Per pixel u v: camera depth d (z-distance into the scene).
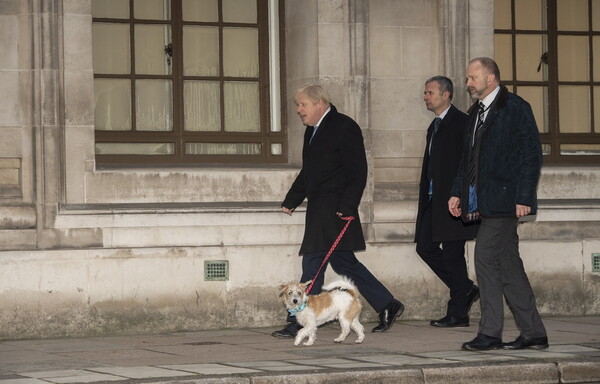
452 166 12.75
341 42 13.64
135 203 12.88
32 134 12.52
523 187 10.56
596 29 15.31
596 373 10.00
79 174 12.64
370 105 13.77
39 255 12.31
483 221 10.78
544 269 14.10
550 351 10.62
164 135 13.59
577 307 14.23
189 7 13.78
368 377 9.41
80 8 12.62
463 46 14.08
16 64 12.52
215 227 13.03
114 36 13.47
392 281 13.66
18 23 12.54
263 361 10.12
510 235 10.76
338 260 12.20
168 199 13.03
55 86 12.55
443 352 10.64
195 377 9.12
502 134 10.65
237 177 13.29
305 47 13.77
